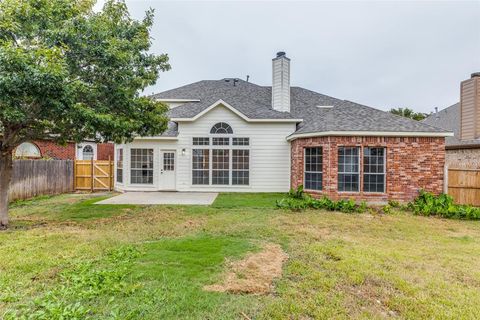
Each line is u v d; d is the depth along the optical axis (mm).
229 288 3963
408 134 11344
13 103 6258
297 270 4621
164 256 5184
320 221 8242
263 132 15164
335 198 11648
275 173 15164
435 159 11398
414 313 3377
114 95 7637
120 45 7492
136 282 4105
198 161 15281
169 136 15039
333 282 4191
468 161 13703
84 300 3596
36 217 8844
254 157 15141
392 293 3877
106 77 7586
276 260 5090
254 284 4102
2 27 6348
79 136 7949
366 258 5191
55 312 3219
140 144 15328
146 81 8211
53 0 6965
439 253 5551
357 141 11633
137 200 12219
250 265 4824
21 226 7621
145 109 8805
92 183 15719
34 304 3479
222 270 4590
